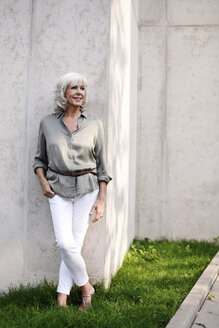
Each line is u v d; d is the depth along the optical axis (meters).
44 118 3.47
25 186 3.83
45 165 3.51
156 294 3.60
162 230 6.09
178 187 6.06
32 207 3.82
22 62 3.81
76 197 3.37
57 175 3.36
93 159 3.47
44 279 3.78
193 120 6.03
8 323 2.96
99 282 3.72
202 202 6.04
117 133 4.17
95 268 3.73
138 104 6.05
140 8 6.09
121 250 4.66
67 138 3.35
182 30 6.03
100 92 3.72
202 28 6.00
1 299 3.53
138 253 5.23
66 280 3.38
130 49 5.11
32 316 3.07
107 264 3.79
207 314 3.32
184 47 6.03
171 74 6.05
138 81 6.06
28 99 3.82
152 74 6.06
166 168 6.06
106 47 3.71
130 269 4.39
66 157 3.33
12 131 3.83
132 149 5.55
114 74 3.94
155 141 6.06
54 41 3.78
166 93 6.05
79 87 3.37
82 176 3.36
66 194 3.34
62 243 3.23
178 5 6.04
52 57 3.78
